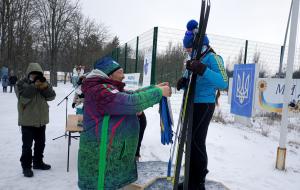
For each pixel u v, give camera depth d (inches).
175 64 379.6
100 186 101.8
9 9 1085.1
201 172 129.4
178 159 114.3
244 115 382.3
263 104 358.0
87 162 103.7
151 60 325.1
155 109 504.1
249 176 196.1
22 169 196.9
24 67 1316.4
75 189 169.2
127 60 531.8
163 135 126.3
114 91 100.7
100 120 102.0
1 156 226.5
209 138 289.4
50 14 1140.5
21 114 185.5
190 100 113.4
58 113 458.6
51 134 303.4
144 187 140.5
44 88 189.3
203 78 122.6
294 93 336.5
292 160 242.5
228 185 178.9
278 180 191.5
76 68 786.8
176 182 114.3
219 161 225.6
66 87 1269.7
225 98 715.4
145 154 231.8
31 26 1214.3
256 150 262.8
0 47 1108.5
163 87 108.7
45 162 215.6
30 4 1151.0
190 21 126.8
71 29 1309.1
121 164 105.5
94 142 102.3
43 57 1429.6
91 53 1572.3
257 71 362.3
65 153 238.2
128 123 106.4
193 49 117.0
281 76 447.2
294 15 204.7
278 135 350.6
